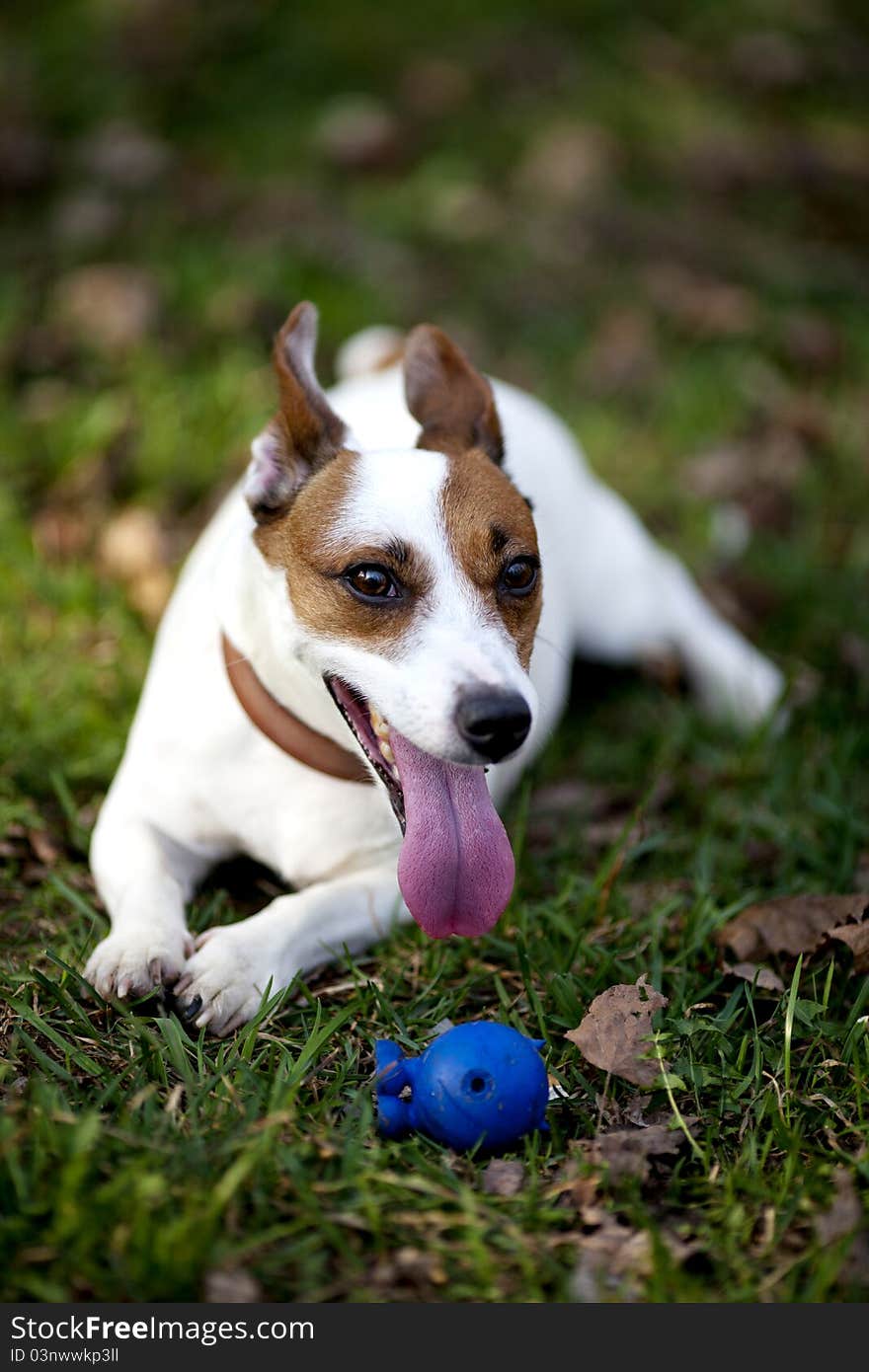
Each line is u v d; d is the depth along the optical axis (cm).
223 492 130
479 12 219
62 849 102
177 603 104
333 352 152
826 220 195
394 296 163
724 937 96
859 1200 81
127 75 193
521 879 101
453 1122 81
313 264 165
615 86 210
